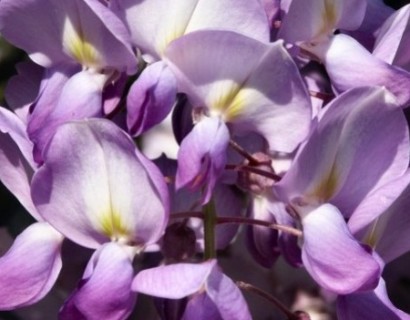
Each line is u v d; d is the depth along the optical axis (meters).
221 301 0.18
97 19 0.20
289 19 0.20
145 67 0.20
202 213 0.20
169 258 0.20
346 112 0.20
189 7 0.20
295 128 0.20
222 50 0.19
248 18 0.20
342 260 0.19
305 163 0.20
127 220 0.20
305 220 0.20
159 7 0.20
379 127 0.20
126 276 0.19
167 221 0.19
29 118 0.20
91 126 0.19
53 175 0.19
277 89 0.19
